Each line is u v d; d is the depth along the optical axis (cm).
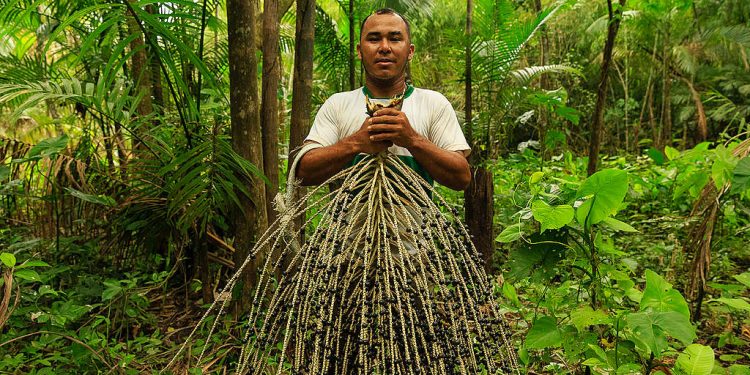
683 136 1216
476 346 178
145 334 337
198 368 246
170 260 407
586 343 225
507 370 177
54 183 362
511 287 258
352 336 173
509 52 495
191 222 334
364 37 200
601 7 1092
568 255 268
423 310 168
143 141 359
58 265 361
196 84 429
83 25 421
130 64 457
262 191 325
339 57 512
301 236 332
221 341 298
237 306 319
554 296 268
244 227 325
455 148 200
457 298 171
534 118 939
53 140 356
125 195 395
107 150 408
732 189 279
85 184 359
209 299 360
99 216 407
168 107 439
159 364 289
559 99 571
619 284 243
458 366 168
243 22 308
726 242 403
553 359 279
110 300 326
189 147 354
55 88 335
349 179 182
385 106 193
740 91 1023
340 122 208
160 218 379
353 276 173
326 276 162
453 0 987
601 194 228
